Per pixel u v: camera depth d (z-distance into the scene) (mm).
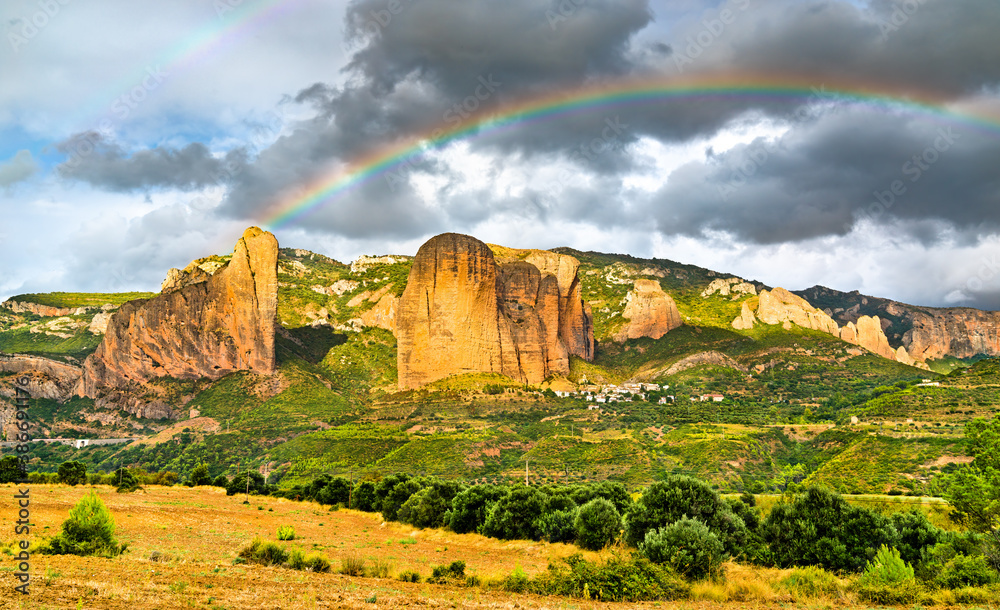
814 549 37719
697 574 31938
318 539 50344
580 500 58375
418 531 60312
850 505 41188
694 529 33375
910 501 76375
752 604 27609
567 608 25531
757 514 48781
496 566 39156
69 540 31203
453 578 31047
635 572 29547
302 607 22000
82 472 87375
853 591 29703
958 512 45125
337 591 25406
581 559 31625
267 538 47844
